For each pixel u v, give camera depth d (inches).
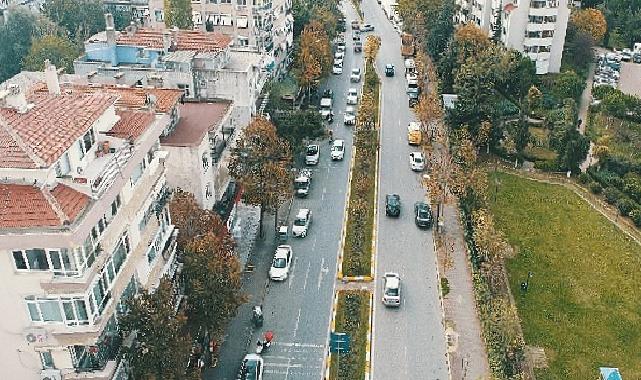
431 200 2581.2
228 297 1768.0
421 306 2193.7
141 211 1610.5
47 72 1583.4
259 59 2989.7
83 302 1311.5
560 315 2167.8
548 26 4347.9
